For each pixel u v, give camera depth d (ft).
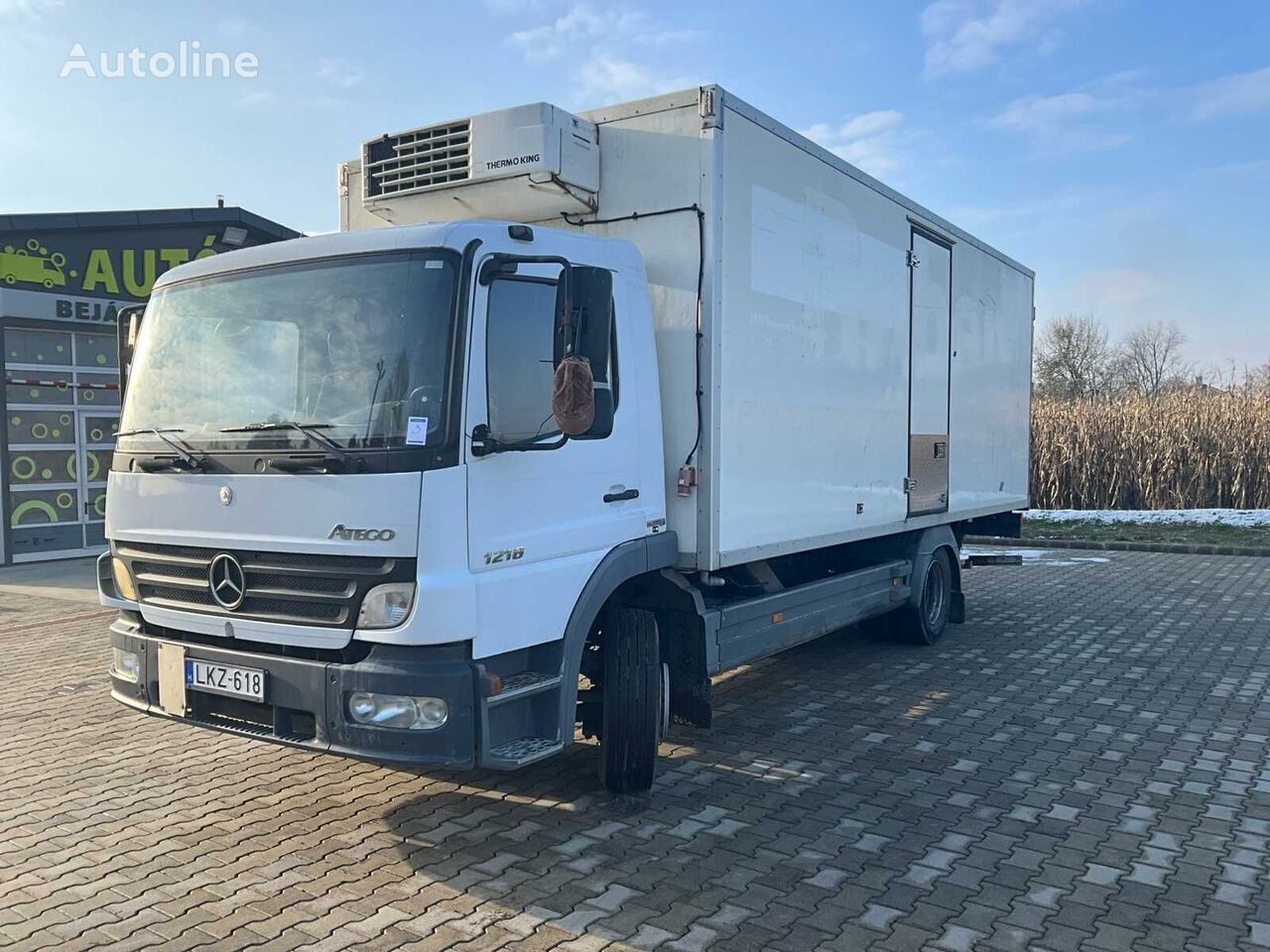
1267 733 20.72
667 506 17.43
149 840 15.29
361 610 12.84
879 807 16.48
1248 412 70.90
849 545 25.94
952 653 28.86
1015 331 34.91
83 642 29.94
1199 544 54.80
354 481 12.85
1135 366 153.58
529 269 14.37
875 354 23.91
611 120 17.89
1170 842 15.02
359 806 16.65
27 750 19.92
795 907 12.90
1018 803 16.67
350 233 14.35
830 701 23.39
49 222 44.78
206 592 14.21
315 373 13.76
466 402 13.14
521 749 13.83
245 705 13.79
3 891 13.53
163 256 48.62
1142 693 24.08
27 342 45.19
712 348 16.97
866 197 23.24
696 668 17.58
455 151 17.44
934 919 12.58
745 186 17.93
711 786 17.52
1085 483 73.46
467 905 12.97
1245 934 12.18
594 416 13.39
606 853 14.64
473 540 13.15
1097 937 12.11
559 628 14.58
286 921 12.55
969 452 30.78
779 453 19.49
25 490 45.39
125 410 15.69
